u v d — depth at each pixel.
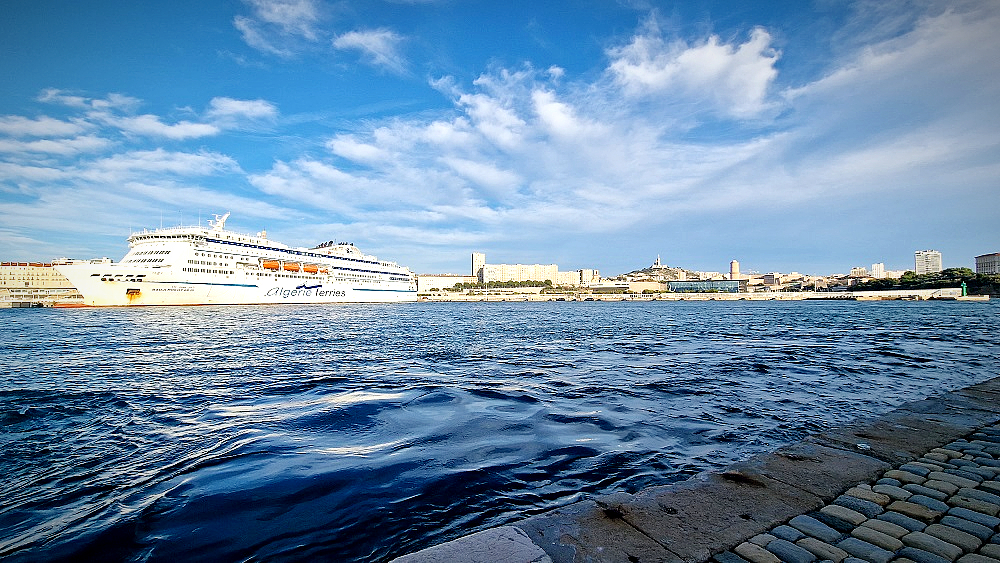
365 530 5.96
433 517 6.30
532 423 10.86
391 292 124.75
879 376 17.00
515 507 6.59
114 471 8.12
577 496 6.95
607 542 4.22
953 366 19.33
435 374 18.41
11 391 15.42
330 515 6.33
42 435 10.37
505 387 15.40
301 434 10.08
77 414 12.28
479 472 7.80
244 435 10.07
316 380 17.14
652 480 7.52
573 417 11.39
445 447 9.11
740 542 4.26
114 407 13.04
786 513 4.83
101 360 23.39
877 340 31.17
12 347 29.62
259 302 92.56
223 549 5.54
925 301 174.12
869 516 4.76
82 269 76.88
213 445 9.44
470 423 10.88
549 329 45.56
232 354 25.64
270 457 8.57
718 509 4.91
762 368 19.08
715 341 31.47
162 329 44.88
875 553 4.04
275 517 6.29
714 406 12.48
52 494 7.21
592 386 15.45
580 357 23.50
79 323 53.38
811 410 12.02
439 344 30.97
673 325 50.94
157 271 81.12
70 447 9.47
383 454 8.70
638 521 4.64
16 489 7.42
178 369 20.12
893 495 5.24
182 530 5.97
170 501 6.78
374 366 20.78
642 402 13.01
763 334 37.19
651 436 9.82
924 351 24.66
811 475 5.82
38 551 5.57
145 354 25.69
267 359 23.52
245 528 6.00
